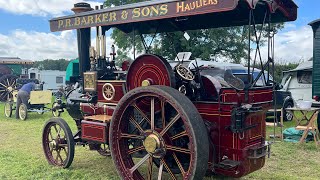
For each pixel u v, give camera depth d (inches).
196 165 133.6
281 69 737.6
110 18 169.5
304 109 285.4
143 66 161.2
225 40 586.2
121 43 558.6
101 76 198.7
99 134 177.6
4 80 673.6
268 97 161.5
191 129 134.0
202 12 135.5
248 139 149.7
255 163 152.9
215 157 152.5
